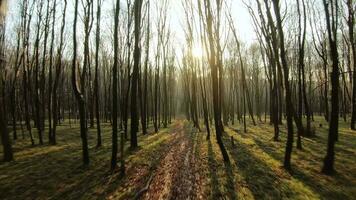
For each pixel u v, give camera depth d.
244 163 13.22
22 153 16.92
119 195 9.02
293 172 11.45
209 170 12.01
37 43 21.55
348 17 25.20
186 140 22.08
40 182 10.62
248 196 8.74
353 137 21.89
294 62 36.12
